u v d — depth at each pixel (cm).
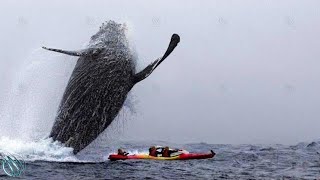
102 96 7475
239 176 6681
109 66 7475
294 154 10369
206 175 6675
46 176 6031
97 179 5994
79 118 7531
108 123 7631
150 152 8556
